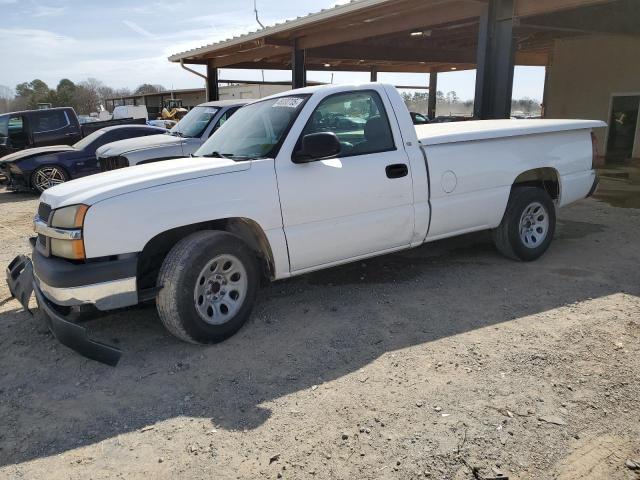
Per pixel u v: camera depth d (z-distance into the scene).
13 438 3.09
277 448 2.92
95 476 2.76
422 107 33.78
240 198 4.10
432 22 10.57
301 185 4.36
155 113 56.88
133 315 4.81
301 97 4.70
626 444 2.88
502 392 3.36
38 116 14.43
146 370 3.82
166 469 2.79
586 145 6.42
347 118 4.70
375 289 5.24
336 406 3.29
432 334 4.22
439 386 3.46
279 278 4.43
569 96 17.12
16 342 4.33
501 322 4.41
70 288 3.64
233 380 3.64
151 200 3.79
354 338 4.19
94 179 4.16
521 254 5.88
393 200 4.84
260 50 16.05
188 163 4.35
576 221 8.16
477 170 5.38
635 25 11.35
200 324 4.00
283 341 4.19
